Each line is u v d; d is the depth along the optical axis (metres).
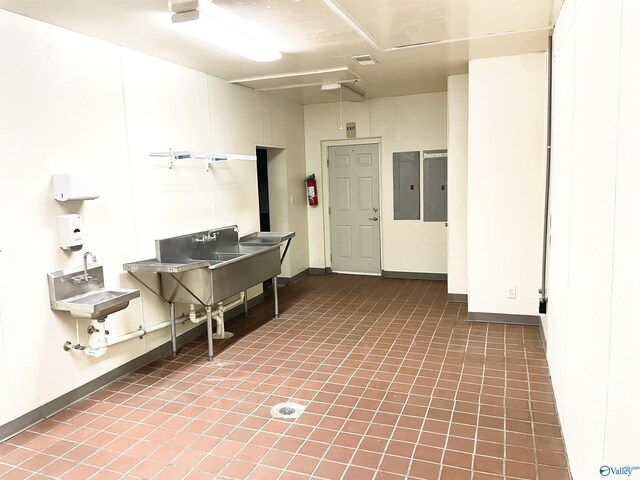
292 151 6.80
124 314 3.69
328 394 3.28
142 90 3.86
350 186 7.19
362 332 4.57
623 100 1.41
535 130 4.38
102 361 3.50
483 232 4.66
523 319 4.66
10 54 2.81
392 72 4.96
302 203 7.21
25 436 2.83
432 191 6.60
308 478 2.35
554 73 3.49
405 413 2.97
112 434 2.83
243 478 2.37
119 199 3.64
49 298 3.07
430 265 6.76
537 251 4.53
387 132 6.72
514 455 2.49
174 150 4.23
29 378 2.94
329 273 7.48
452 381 3.42
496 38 3.78
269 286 6.67
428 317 4.99
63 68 3.16
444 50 4.13
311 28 3.38
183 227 4.37
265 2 2.85
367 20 3.26
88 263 3.36
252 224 5.59
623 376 1.34
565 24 2.79
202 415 3.03
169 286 3.96
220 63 4.27
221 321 4.51
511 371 3.56
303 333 4.61
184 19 2.92
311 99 6.56
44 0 2.65
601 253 1.67
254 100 5.66
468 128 4.77
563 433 2.57
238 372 3.71
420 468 2.40
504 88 4.41
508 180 4.52
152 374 3.72
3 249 2.78
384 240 6.98
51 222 3.08
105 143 3.50
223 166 4.99
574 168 2.35
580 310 2.08
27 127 2.92
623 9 1.41
